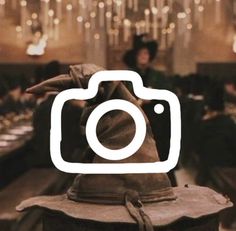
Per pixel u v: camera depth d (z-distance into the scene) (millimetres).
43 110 6480
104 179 2461
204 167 7242
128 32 16438
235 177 6418
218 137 7102
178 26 16797
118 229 2246
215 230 2463
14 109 11344
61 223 2393
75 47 17219
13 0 16703
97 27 17250
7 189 5812
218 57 17578
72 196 2529
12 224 4840
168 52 17406
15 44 16984
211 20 17500
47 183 6086
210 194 2717
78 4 16250
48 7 15289
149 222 2201
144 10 16828
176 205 2469
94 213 2316
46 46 16984
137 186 2447
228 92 13719
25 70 16828
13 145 7305
